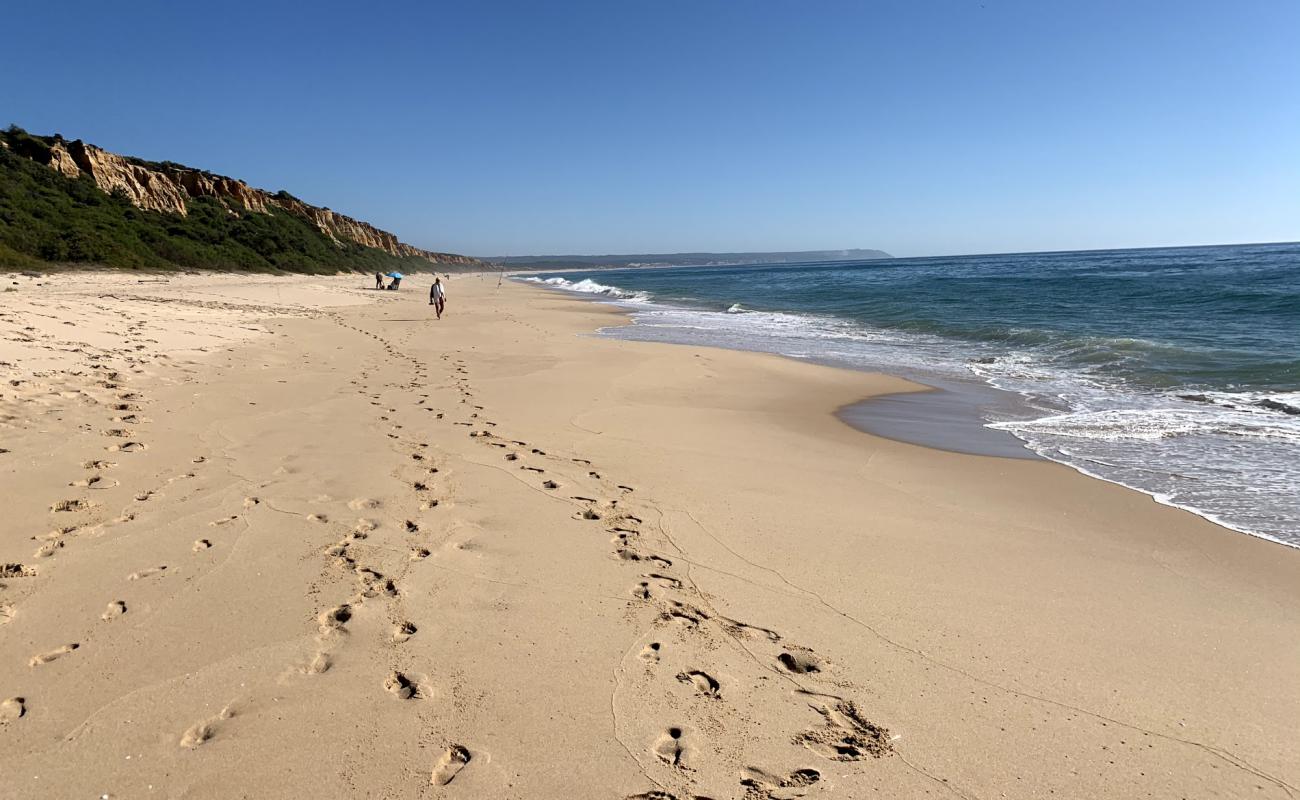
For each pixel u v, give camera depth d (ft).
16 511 13.83
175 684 9.22
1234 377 33.65
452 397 28.89
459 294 133.08
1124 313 64.23
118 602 11.08
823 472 20.75
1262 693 10.01
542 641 10.74
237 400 24.71
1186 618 12.15
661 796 7.79
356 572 12.51
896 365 42.45
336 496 16.12
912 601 12.60
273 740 8.30
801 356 46.93
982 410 30.17
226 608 11.09
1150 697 9.89
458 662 10.07
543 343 50.26
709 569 13.67
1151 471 20.83
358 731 8.53
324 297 89.30
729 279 230.48
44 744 8.06
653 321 73.92
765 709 9.41
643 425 25.93
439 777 7.89
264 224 170.30
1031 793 8.04
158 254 112.68
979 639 11.35
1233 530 16.19
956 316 69.26
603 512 16.34
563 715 9.04
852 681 10.14
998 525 16.52
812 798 7.88
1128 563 14.43
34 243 87.66
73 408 20.93
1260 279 99.45
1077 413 28.71
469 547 13.97
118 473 16.42
